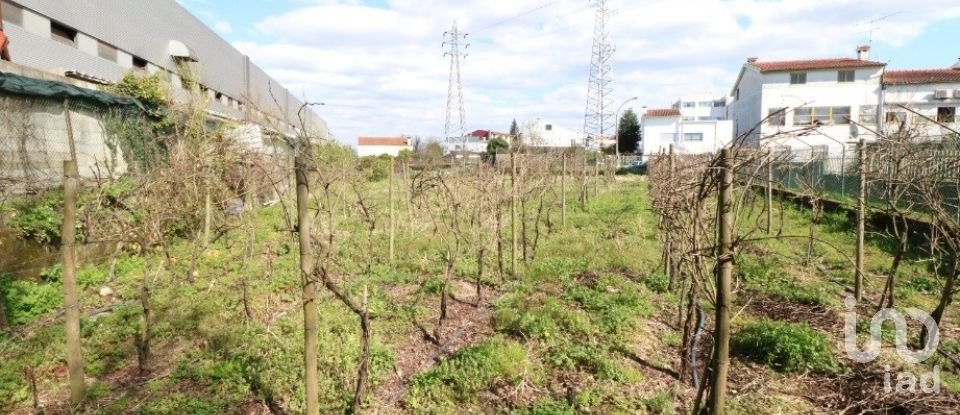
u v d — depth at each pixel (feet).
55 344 19.30
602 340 19.88
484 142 214.69
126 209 29.60
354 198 56.24
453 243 34.91
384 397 16.02
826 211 47.93
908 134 24.13
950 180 19.65
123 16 64.18
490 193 31.63
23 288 23.08
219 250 34.32
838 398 15.85
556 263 31.17
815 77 108.17
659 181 26.58
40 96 29.68
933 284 26.71
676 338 20.20
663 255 27.91
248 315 21.48
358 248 35.12
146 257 21.12
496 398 15.83
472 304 24.77
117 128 35.78
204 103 38.83
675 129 158.40
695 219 14.67
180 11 79.66
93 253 29.12
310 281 12.26
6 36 41.09
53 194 29.35
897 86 102.78
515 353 17.94
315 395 12.72
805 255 33.60
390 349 18.92
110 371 17.90
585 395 15.60
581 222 46.83
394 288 27.30
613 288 26.73
